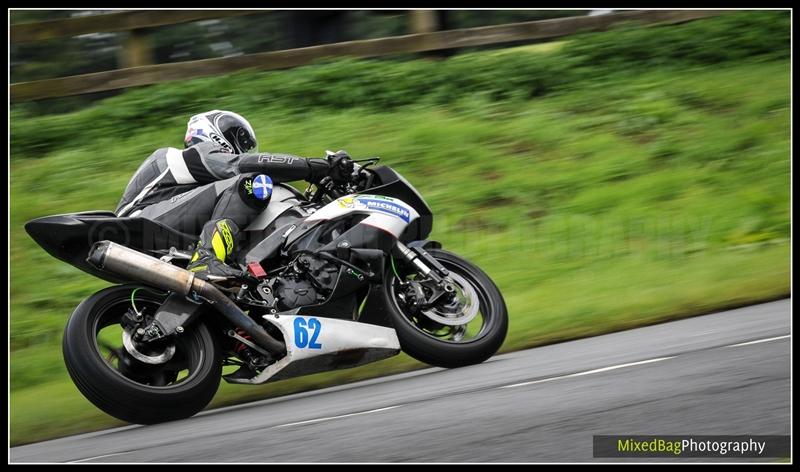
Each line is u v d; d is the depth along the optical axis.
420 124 33.69
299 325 16.19
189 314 15.23
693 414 12.76
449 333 18.12
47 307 24.61
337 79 36.22
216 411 16.59
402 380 17.23
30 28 36.25
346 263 16.92
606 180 30.00
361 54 37.62
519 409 13.70
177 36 44.78
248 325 15.74
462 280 17.89
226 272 16.16
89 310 14.81
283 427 14.09
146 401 14.32
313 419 14.48
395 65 37.03
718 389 13.75
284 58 37.34
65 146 33.81
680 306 20.67
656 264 24.36
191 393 14.71
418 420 13.64
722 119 33.94
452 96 35.81
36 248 27.41
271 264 17.20
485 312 17.80
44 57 45.31
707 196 28.80
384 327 17.00
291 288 16.75
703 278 22.66
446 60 37.97
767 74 37.41
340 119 34.31
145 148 33.16
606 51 38.09
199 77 36.78
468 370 17.09
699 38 39.16
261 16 45.09
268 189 16.81
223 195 16.73
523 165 31.00
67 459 13.56
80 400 18.41
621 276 23.58
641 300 21.42
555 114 34.53
